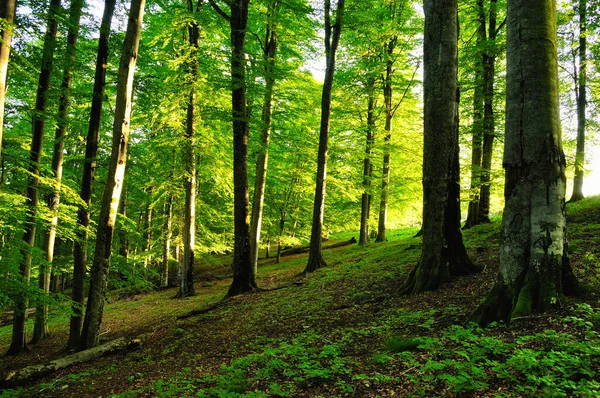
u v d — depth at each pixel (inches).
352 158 911.7
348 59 834.2
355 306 335.9
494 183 584.4
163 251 826.8
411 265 450.9
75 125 406.3
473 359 160.1
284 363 210.7
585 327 177.3
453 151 329.4
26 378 290.7
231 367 218.4
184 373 240.1
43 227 346.9
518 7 218.2
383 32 701.9
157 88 486.6
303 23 619.2
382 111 817.5
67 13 350.6
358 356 210.7
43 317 479.2
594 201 557.3
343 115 831.1
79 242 370.6
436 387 153.1
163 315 518.6
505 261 222.1
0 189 298.5
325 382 177.2
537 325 190.7
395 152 821.2
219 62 568.4
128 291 813.9
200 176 704.4
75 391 252.1
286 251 1136.8
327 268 615.8
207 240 840.9
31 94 536.7
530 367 143.5
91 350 339.3
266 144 625.3
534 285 209.8
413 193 971.9
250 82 510.3
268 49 621.3
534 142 213.3
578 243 344.5
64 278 899.4
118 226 433.1
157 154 620.4
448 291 301.4
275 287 530.3
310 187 914.7
